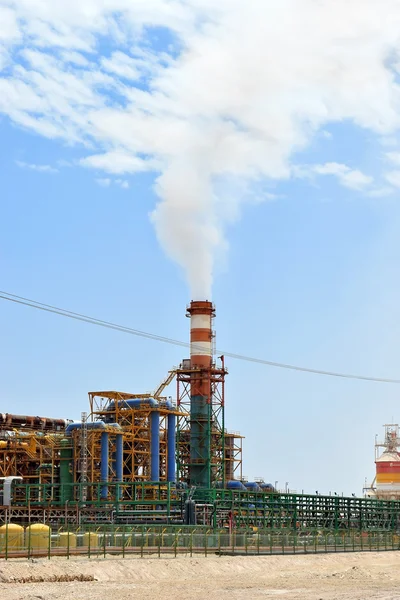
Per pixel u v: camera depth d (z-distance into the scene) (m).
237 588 99.06
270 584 103.81
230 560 121.56
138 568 108.75
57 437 185.88
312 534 167.50
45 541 120.69
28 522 161.88
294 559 130.38
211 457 192.00
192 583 103.44
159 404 190.25
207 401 191.00
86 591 92.88
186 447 198.12
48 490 184.75
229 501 164.75
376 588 99.81
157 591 95.06
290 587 100.56
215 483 192.50
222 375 194.75
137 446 195.25
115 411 190.88
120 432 183.00
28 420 189.75
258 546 132.25
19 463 191.12
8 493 161.88
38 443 187.00
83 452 173.12
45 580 98.88
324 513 191.62
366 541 158.25
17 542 119.50
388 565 133.00
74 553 116.31
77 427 180.88
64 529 146.88
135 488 174.25
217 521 164.12
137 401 190.00
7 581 96.44
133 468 190.00
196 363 192.50
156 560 114.44
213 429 193.38
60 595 89.31
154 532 138.38
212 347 194.50
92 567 105.75
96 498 178.50
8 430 188.12
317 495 188.12
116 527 139.75
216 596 90.75
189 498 159.12
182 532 140.75
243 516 168.50
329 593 93.75
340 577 112.38
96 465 181.75
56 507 176.12
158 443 187.50
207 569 114.56
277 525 177.38
